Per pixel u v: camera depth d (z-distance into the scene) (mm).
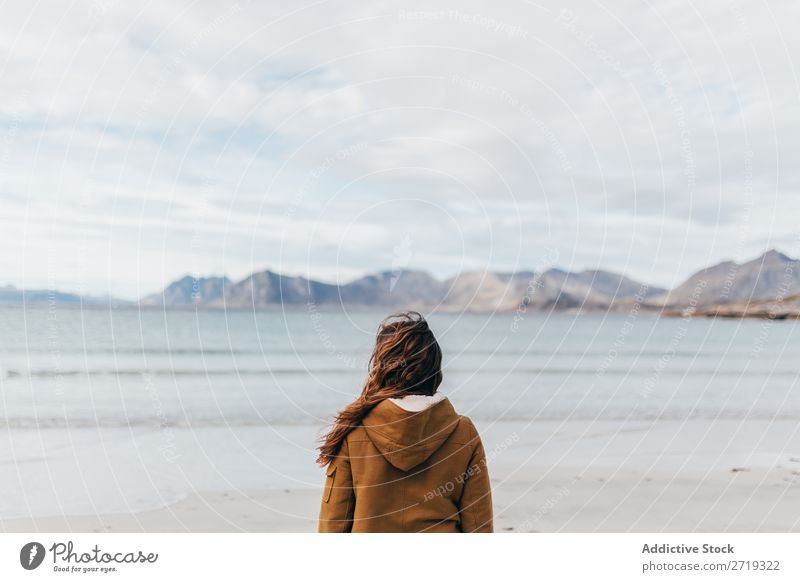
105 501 5816
